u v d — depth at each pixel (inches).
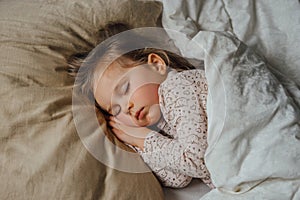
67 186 33.5
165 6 44.8
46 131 36.1
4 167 34.3
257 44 43.4
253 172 33.3
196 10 45.4
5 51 40.2
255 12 45.1
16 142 35.4
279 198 32.8
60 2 45.1
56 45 41.5
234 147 34.1
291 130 34.1
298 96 38.3
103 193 34.3
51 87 38.9
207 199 34.9
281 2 44.6
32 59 39.8
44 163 34.3
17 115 36.5
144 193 34.9
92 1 44.9
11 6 44.9
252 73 36.8
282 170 32.7
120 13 44.1
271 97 35.3
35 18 43.1
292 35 43.1
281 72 42.2
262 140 34.0
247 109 34.7
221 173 34.2
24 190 33.5
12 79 38.3
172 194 37.8
